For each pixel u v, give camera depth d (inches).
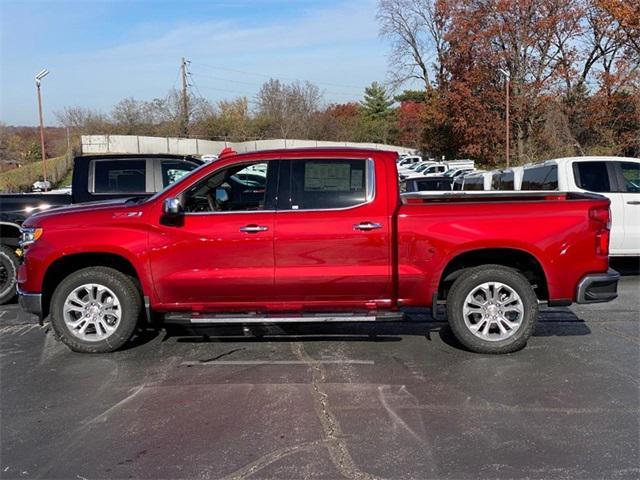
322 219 214.4
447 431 157.0
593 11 1524.4
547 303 220.1
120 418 168.1
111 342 224.2
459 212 214.8
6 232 320.5
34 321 283.3
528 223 213.3
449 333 247.8
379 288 217.3
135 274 229.8
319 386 189.9
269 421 164.4
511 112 1622.8
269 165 219.9
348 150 220.2
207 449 148.8
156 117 2502.5
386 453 145.5
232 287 217.2
